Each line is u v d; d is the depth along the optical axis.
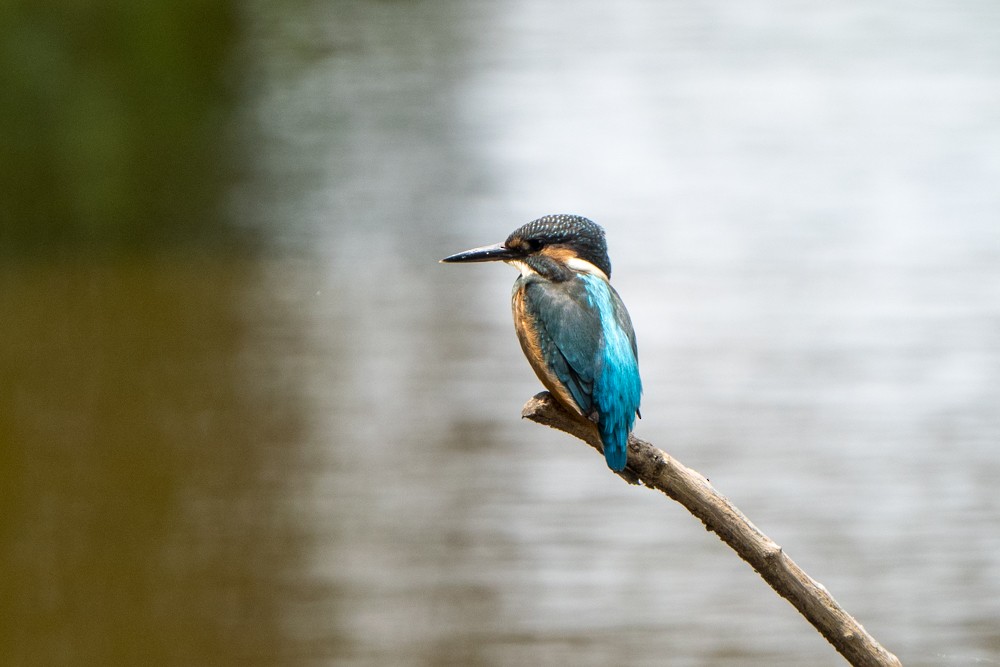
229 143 29.08
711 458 13.51
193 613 10.86
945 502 12.34
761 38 42.88
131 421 14.74
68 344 17.66
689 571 11.33
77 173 24.98
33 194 24.33
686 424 14.49
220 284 20.48
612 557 11.48
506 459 13.55
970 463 13.30
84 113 25.66
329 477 13.06
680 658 10.06
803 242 22.62
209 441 14.07
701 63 39.06
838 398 15.26
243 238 23.06
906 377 15.89
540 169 27.73
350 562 11.50
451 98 33.97
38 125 25.03
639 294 19.80
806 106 33.78
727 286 20.09
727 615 10.71
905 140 30.11
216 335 17.83
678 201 25.30
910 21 45.34
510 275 20.98
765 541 4.53
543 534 11.95
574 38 42.34
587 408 5.47
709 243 22.52
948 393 15.37
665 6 48.91
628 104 33.97
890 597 10.75
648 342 17.55
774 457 13.55
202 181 26.23
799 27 44.69
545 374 5.62
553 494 12.74
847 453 13.57
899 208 24.62
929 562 11.27
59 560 11.70
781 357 16.83
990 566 11.26
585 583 11.09
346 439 13.98
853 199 25.33
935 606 10.65
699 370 16.34
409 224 23.53
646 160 28.52
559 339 5.58
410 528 12.00
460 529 11.99
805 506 12.42
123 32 26.92
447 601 10.80
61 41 25.86
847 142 30.05
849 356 16.80
